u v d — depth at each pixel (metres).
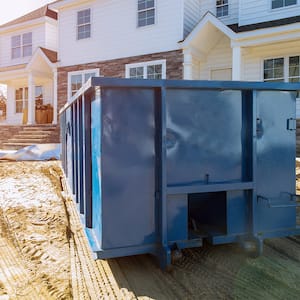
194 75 13.29
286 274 3.08
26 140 14.39
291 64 11.73
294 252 3.59
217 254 3.54
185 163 3.21
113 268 3.23
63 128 7.89
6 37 20.61
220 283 2.92
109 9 14.81
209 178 3.28
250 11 12.42
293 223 3.57
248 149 3.40
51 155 11.72
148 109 3.10
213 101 3.29
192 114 3.23
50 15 19.50
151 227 3.13
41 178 7.72
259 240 3.35
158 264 3.20
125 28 14.41
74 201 5.11
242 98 3.39
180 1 12.92
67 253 3.64
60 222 4.64
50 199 5.82
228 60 13.08
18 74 17.92
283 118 3.51
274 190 3.48
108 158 2.99
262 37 10.77
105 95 2.98
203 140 3.27
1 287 2.86
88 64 15.59
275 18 11.98
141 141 3.08
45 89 19.28
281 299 2.65
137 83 3.00
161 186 3.09
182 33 12.97
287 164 3.53
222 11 13.83
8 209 5.16
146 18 13.85
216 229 3.51
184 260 3.39
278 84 3.39
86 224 3.61
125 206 3.04
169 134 3.16
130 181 3.06
